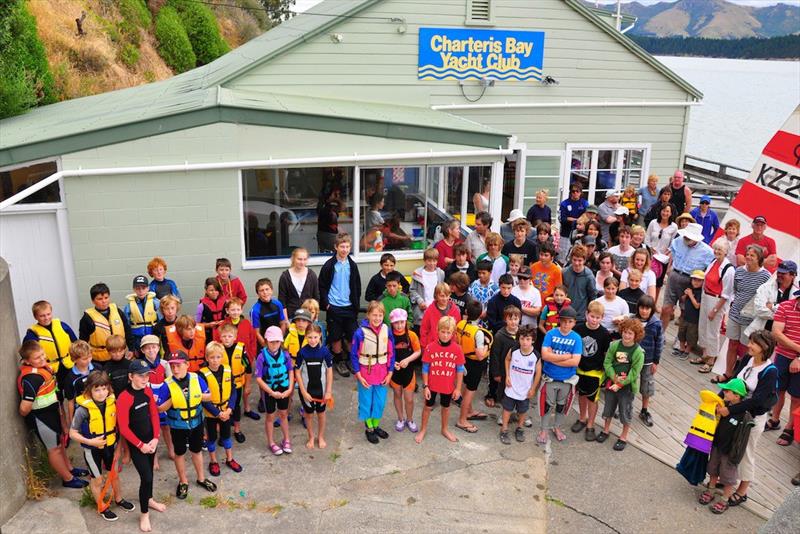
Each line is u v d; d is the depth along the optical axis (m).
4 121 12.27
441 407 8.25
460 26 12.72
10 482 6.08
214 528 6.07
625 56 13.84
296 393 8.56
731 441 6.41
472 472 7.07
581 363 7.59
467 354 7.63
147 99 11.33
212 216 9.07
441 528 6.18
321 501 6.51
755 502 6.77
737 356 8.95
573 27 13.40
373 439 7.54
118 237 8.80
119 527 6.04
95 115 10.22
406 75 12.67
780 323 7.69
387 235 10.13
